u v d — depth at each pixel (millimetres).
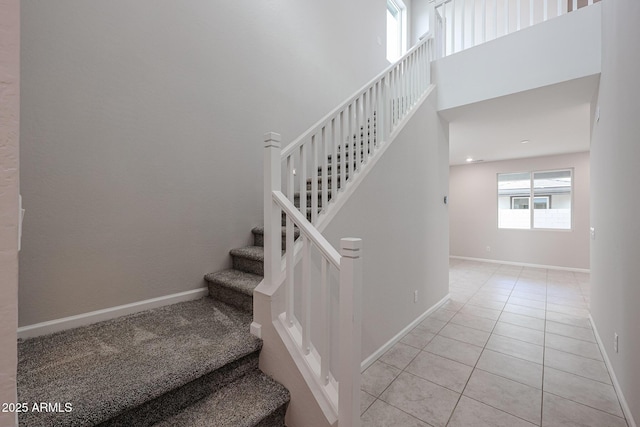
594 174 2906
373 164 2371
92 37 1752
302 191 1830
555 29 2711
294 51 3109
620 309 1894
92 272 1784
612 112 2098
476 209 6988
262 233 2559
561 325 3088
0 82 511
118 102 1859
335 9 3709
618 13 1905
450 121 3797
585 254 5684
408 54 2986
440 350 2539
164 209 2094
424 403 1841
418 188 3070
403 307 2809
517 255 6449
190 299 2236
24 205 1549
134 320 1848
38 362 1358
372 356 2346
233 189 2520
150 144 2010
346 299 1279
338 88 3729
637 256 1550
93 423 1050
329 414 1325
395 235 2660
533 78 2820
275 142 1677
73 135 1691
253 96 2680
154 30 2021
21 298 1559
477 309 3592
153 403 1240
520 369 2230
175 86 2133
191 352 1470
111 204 1846
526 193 6398
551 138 4645
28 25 1542
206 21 2322
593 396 1900
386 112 2621
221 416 1292
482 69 3148
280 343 1526
